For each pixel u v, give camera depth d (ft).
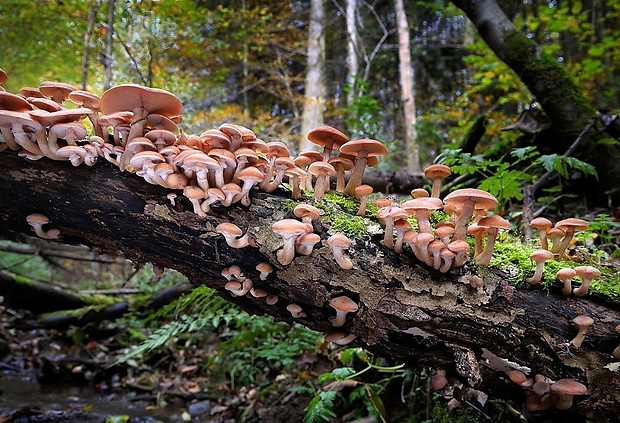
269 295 1.67
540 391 1.55
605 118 3.21
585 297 1.55
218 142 1.54
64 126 1.43
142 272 5.83
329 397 2.36
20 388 3.64
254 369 3.33
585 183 3.31
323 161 1.80
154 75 5.87
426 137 6.49
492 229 1.52
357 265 1.56
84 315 4.24
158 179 1.48
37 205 1.53
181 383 3.65
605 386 1.49
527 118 3.75
